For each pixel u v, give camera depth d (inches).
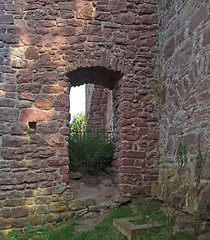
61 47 228.5
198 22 178.7
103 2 239.5
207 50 166.2
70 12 233.8
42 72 223.9
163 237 153.8
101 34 234.7
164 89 226.5
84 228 194.5
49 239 180.7
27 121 215.9
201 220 145.8
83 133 258.8
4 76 218.4
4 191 204.8
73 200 212.8
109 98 395.2
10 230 199.0
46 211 206.2
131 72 235.6
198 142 168.6
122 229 169.9
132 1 244.4
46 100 221.0
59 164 214.4
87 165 245.6
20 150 211.2
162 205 194.2
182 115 192.7
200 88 171.2
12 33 224.7
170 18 221.9
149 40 242.4
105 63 231.0
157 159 228.8
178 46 204.8
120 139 229.8
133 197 219.9
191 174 172.7
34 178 209.3
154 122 233.6
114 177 237.5
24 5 229.6
